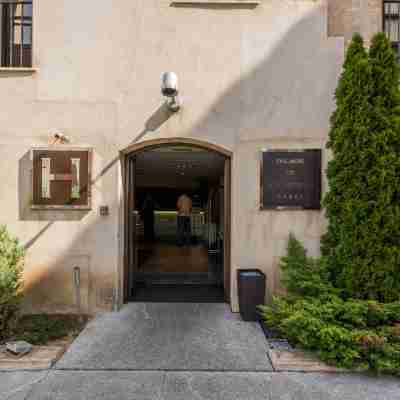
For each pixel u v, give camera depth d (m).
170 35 4.63
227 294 4.94
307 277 3.96
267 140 4.62
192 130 4.62
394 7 5.05
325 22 4.62
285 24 4.64
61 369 3.14
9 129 4.62
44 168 4.57
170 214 18.08
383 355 3.01
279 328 3.62
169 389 2.85
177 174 9.42
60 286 4.61
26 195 4.62
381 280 3.85
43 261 4.61
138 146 4.71
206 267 6.86
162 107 4.62
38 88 4.62
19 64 4.94
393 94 3.90
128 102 4.63
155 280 5.96
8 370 3.11
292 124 4.62
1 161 4.62
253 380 2.99
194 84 4.62
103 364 3.23
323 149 4.60
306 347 3.39
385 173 3.80
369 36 4.95
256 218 4.62
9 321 3.84
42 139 4.62
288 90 4.62
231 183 4.82
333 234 4.30
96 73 4.64
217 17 4.64
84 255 4.62
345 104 4.05
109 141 4.63
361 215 3.89
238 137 4.62
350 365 3.04
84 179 4.59
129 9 4.64
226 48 4.64
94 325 4.12
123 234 4.88
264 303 4.30
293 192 4.60
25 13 4.94
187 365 3.22
